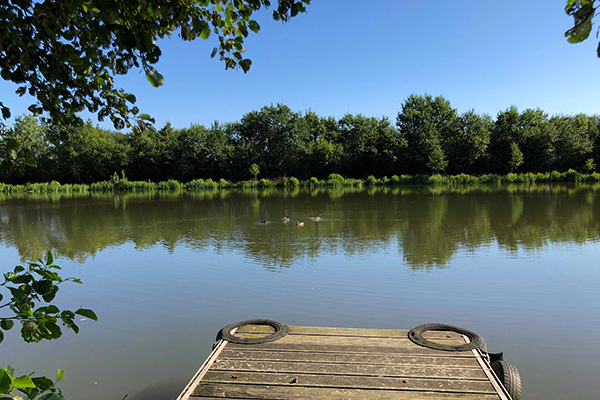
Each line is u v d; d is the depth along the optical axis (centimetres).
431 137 5359
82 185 5241
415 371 415
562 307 728
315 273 985
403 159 5459
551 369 516
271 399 368
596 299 765
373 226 1706
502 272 959
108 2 217
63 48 233
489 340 602
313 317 704
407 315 704
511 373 439
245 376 409
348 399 366
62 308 780
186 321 704
